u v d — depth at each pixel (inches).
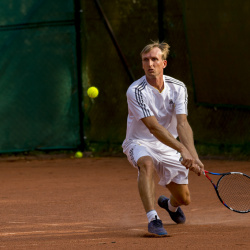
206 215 555.8
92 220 535.2
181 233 442.0
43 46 1186.6
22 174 963.3
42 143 1197.7
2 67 1167.0
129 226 494.3
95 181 856.9
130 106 471.2
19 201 674.2
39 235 450.6
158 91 470.3
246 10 1015.0
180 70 1137.4
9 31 1166.3
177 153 483.8
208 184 780.6
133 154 471.2
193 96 1123.9
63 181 866.8
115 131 1218.6
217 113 1095.6
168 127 490.9
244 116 1063.6
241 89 1048.2
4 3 1162.6
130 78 1182.9
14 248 386.0
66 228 488.1
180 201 497.0
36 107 1190.9
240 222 505.7
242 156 1059.3
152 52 464.1
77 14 1195.9
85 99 1222.3
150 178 446.6
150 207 435.2
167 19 1143.6
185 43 1127.6
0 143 1176.8
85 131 1224.8
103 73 1213.7
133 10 1185.4
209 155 1098.7
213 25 1063.6
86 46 1212.5
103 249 371.6
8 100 1174.3
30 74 1182.9
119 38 1201.4
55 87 1198.3
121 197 693.3
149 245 381.4
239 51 1035.9
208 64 1084.5
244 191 701.9
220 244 378.0
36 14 1177.4
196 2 1083.3
